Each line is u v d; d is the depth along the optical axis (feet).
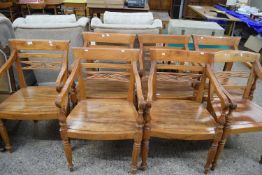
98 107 5.22
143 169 5.27
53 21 7.38
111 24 7.26
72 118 4.83
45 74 7.64
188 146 6.13
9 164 5.36
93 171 5.25
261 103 8.14
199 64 5.55
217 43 6.53
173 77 5.40
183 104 5.49
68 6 15.10
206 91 5.91
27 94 5.68
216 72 5.62
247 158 5.82
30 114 5.00
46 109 5.11
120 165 5.43
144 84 6.01
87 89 5.90
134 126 4.68
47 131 6.51
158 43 6.49
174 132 4.60
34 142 6.06
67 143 4.75
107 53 5.09
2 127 5.28
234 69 10.73
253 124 4.92
